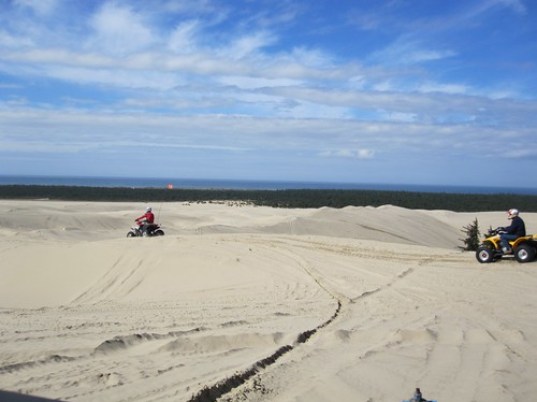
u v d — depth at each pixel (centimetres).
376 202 8188
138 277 1755
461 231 4397
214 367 664
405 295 1292
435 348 805
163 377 611
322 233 3716
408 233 4072
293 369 689
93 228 4009
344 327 955
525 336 877
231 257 1812
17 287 1770
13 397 515
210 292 1464
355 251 1939
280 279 1535
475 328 934
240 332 843
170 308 1185
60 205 5584
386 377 666
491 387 634
